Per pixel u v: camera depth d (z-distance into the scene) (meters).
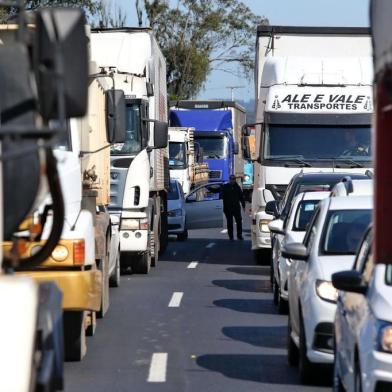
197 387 31.11
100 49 67.81
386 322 22.61
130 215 63.84
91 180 41.62
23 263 19.00
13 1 16.20
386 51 15.87
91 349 37.88
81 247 32.28
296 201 49.28
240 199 102.62
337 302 27.62
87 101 15.36
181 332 42.03
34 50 15.41
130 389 30.77
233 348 38.22
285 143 69.81
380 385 22.25
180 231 99.38
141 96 63.66
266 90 72.25
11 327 15.47
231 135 156.00
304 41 75.94
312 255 32.59
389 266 24.42
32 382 15.77
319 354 29.84
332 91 70.12
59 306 19.03
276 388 30.89
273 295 54.22
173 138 134.50
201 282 61.19
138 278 63.34
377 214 16.95
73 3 83.88
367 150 69.56
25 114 15.73
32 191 16.27
